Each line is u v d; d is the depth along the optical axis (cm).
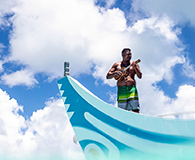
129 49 724
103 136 610
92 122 635
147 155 549
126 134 579
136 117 573
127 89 682
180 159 516
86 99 662
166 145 531
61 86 720
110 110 612
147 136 552
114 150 588
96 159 613
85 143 636
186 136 516
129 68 700
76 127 661
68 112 686
